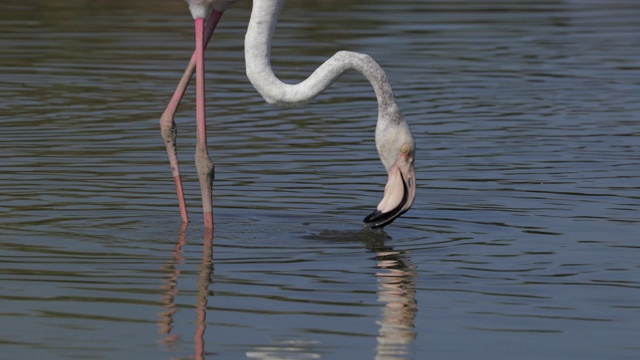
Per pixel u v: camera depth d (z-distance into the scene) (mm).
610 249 10062
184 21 25125
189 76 11109
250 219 11148
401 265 9617
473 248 10148
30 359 7414
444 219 11164
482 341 7781
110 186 12344
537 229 10766
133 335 7867
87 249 10016
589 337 7875
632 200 11789
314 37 23031
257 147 14500
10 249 9977
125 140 14711
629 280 9172
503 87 18625
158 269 9445
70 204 11547
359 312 8375
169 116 11094
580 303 8617
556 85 18844
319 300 8648
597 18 26578
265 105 17453
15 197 11789
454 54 21531
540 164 13461
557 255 9891
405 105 17172
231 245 10227
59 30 23688
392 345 7691
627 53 21922
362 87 19344
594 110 16891
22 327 8016
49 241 10250
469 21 25672
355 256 9906
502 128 15617
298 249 10117
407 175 10602
